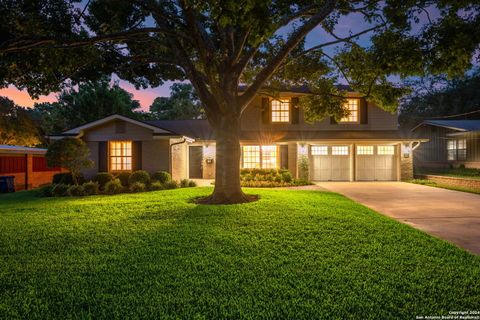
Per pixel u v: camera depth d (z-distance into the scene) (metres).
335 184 17.33
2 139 29.06
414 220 7.98
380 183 17.80
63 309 3.36
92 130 16.08
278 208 9.00
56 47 8.97
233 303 3.42
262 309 3.31
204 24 12.86
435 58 9.13
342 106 14.02
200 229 6.68
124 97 28.22
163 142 15.84
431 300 3.48
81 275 4.30
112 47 12.18
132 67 13.07
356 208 9.19
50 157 13.48
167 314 3.21
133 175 14.98
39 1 9.23
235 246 5.48
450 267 4.45
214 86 9.88
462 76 9.45
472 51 8.65
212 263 4.66
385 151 19.66
